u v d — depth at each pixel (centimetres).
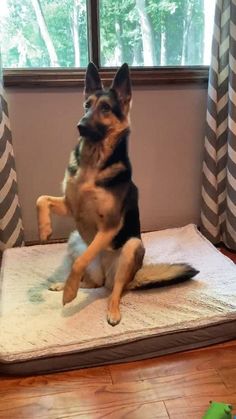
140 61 234
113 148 160
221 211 243
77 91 221
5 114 205
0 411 122
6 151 207
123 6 221
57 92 218
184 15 230
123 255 161
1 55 211
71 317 155
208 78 232
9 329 147
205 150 236
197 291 174
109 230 158
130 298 170
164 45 234
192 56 240
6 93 212
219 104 228
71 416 120
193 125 243
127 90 161
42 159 229
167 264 180
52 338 142
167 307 162
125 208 163
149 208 254
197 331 151
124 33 226
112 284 174
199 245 223
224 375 137
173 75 228
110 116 157
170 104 235
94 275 177
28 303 166
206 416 110
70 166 166
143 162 243
